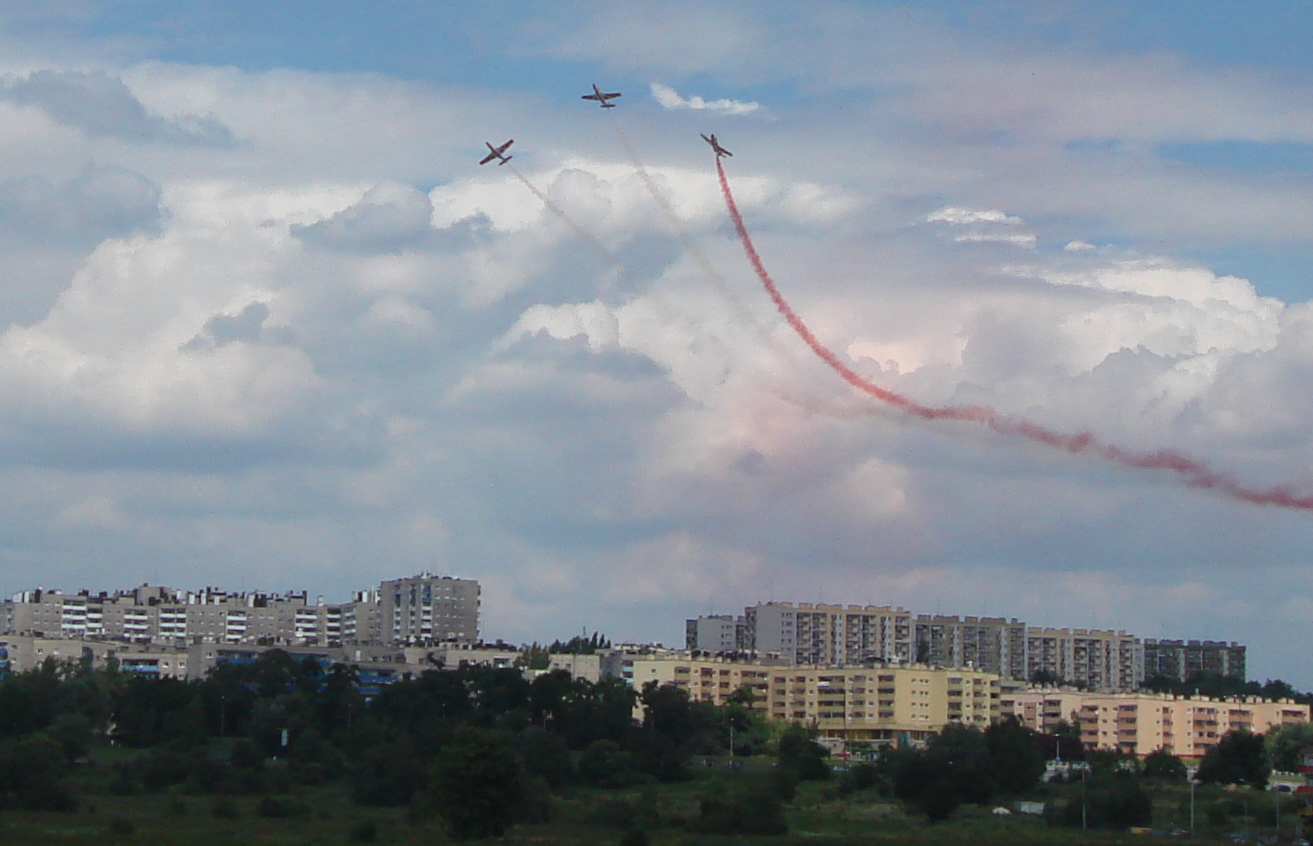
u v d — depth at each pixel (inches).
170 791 7716.5
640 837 6107.3
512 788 6333.7
